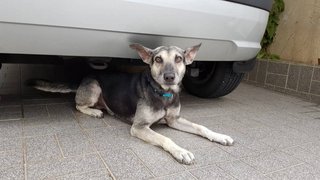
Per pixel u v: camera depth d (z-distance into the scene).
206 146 0.66
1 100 0.96
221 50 0.83
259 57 1.60
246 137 0.75
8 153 0.57
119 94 0.79
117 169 0.53
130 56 0.73
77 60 0.91
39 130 0.70
